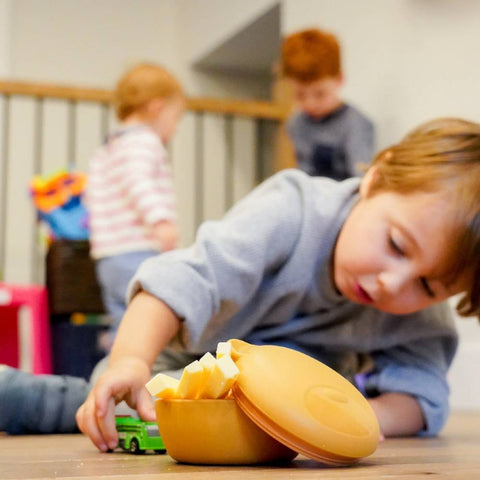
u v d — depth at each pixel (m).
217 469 0.64
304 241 1.06
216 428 0.66
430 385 1.13
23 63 4.26
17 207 4.16
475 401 1.95
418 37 2.35
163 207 2.09
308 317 1.15
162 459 0.73
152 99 2.32
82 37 4.39
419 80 2.35
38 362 2.33
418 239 0.92
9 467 0.65
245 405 0.65
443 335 1.21
